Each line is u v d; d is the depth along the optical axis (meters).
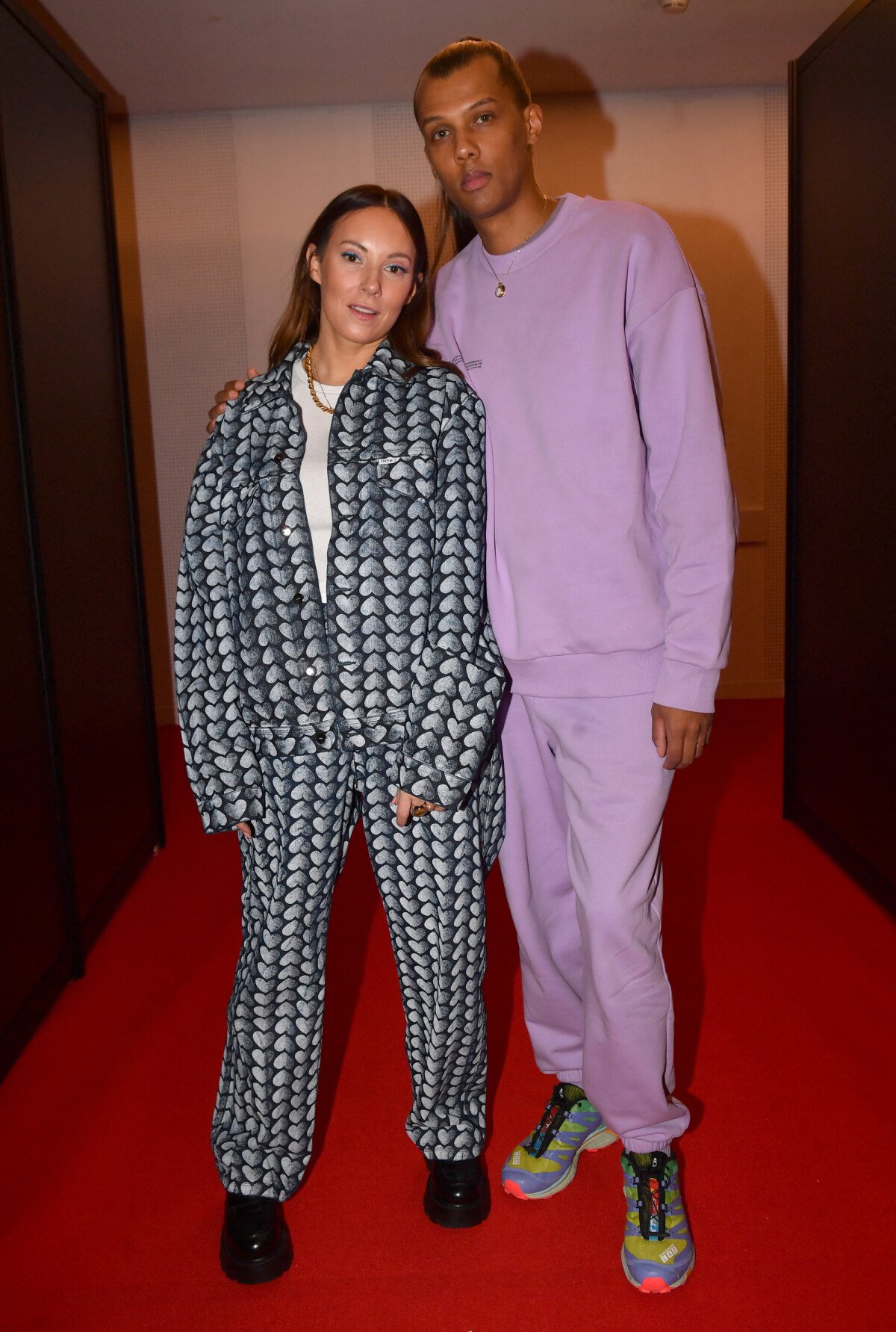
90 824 2.93
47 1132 2.06
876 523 2.90
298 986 1.58
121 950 2.86
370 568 1.46
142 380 5.27
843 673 3.17
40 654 2.58
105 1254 1.72
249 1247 1.63
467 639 1.46
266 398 1.52
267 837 1.54
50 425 2.74
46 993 2.52
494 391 1.62
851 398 3.03
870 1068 2.17
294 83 4.80
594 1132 1.88
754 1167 1.87
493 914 2.96
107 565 3.19
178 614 1.54
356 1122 2.04
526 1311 1.57
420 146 5.14
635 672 1.60
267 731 1.51
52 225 2.82
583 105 5.12
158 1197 1.86
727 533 1.52
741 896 3.05
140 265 5.21
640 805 1.60
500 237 1.62
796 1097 2.07
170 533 5.37
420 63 4.62
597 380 1.55
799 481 3.47
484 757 1.51
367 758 1.52
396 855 1.53
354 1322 1.56
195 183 5.17
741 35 4.48
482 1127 1.72
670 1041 1.67
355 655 1.47
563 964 1.82
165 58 4.46
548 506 1.59
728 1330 1.52
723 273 5.21
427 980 1.58
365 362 1.56
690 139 5.14
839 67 3.01
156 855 3.57
